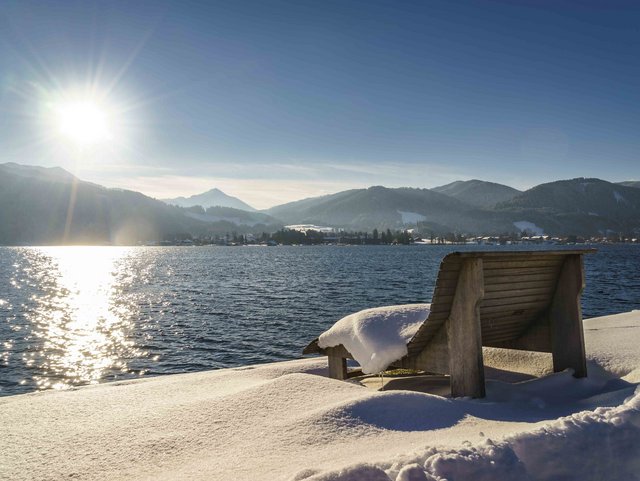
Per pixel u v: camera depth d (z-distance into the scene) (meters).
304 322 23.91
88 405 4.87
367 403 4.19
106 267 88.94
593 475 3.16
